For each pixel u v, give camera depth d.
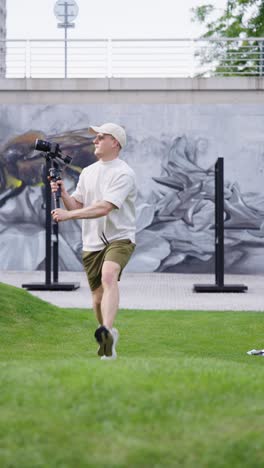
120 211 21.36
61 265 66.06
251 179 64.88
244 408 12.83
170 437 11.27
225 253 65.06
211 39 65.75
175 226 65.25
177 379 14.58
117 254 21.05
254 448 10.79
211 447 10.81
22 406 12.79
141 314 38.22
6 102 66.06
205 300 46.69
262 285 56.47
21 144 66.06
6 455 10.52
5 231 66.38
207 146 65.06
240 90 64.94
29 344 29.33
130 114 65.50
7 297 34.56
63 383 14.07
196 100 65.12
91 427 11.67
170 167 65.25
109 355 19.70
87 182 21.75
